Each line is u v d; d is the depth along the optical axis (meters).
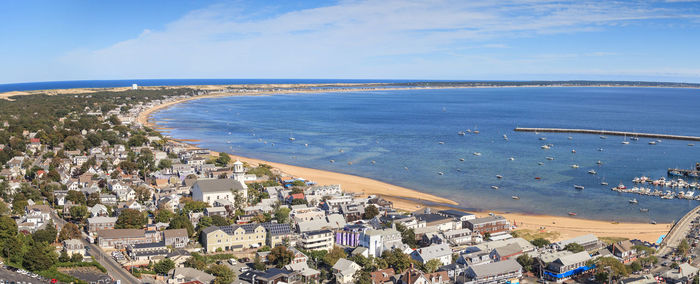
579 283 184.62
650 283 177.50
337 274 183.75
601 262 191.12
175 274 178.00
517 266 189.12
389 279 184.00
